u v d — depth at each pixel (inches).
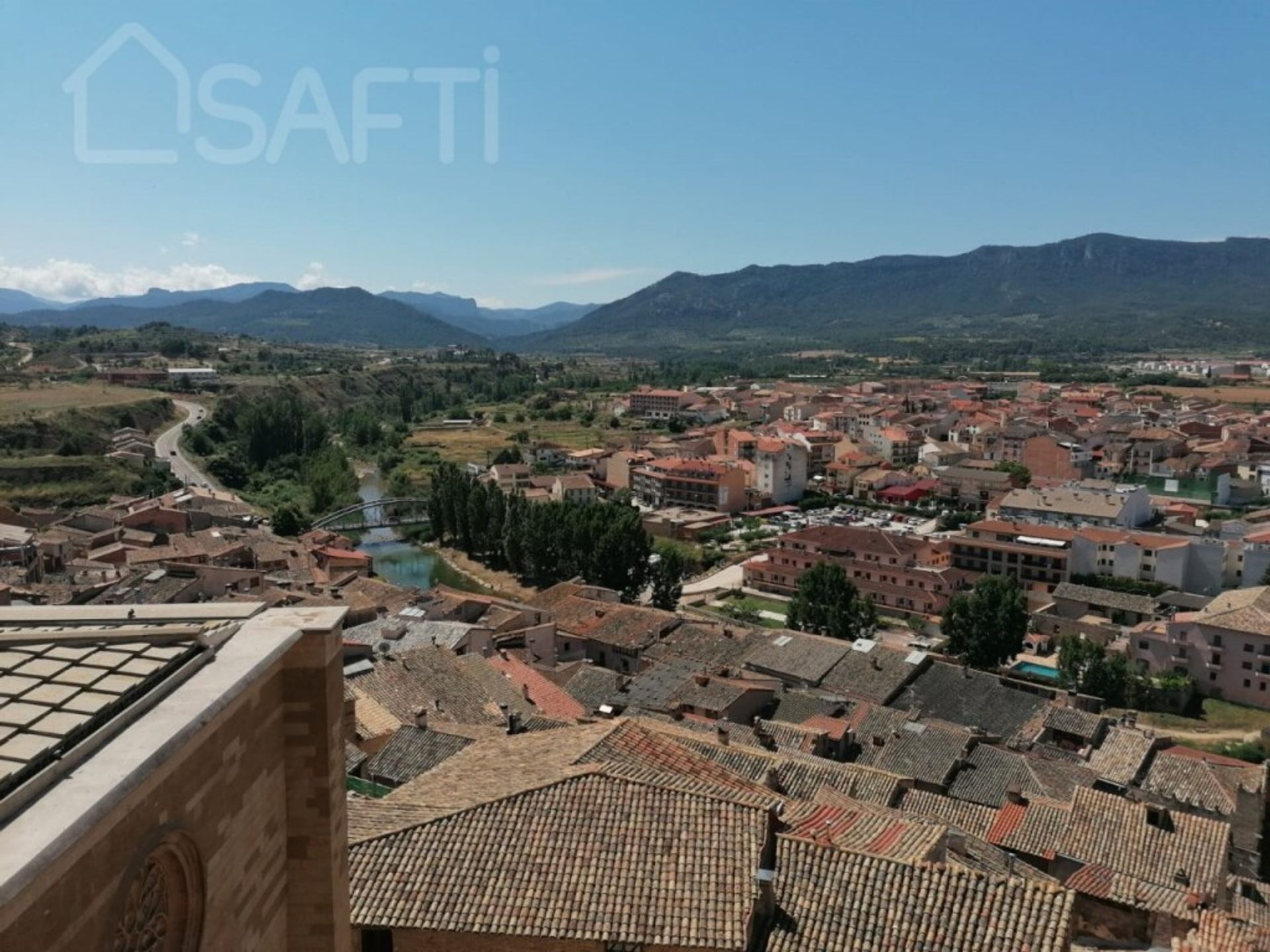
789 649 3548.2
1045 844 1745.8
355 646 2787.9
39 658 589.9
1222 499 7544.3
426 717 2042.3
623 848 946.7
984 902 911.7
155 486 6958.7
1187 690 3983.8
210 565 4315.9
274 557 4635.8
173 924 524.1
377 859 943.7
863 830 1144.2
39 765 461.1
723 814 987.3
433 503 6619.1
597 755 1150.3
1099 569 5570.9
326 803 652.7
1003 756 2389.3
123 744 484.7
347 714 1870.1
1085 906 1454.2
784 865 973.2
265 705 620.4
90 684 550.6
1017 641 4200.3
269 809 627.2
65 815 416.2
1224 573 5403.5
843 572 4542.3
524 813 991.6
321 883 659.4
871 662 3412.9
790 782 1699.1
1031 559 5497.1
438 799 1078.4
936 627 5054.1
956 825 1715.1
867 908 919.0
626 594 5147.6
